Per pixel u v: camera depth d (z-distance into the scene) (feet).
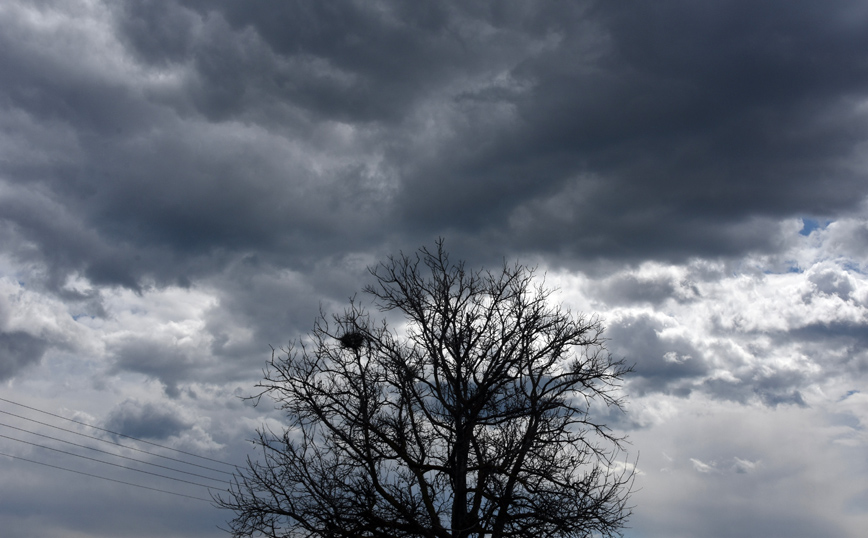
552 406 54.24
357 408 53.72
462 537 49.93
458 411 54.39
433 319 60.39
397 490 51.75
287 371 55.42
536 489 52.80
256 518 49.08
